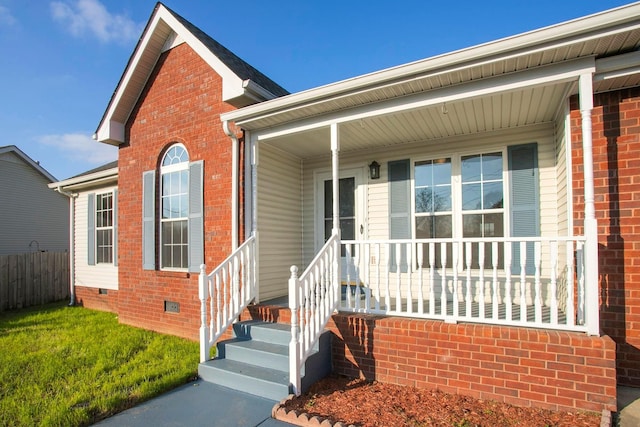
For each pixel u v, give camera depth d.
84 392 3.72
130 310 6.95
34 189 15.81
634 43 3.04
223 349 4.49
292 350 3.62
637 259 3.48
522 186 5.04
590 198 3.20
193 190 6.02
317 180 6.74
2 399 3.60
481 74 3.61
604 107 3.67
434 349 3.72
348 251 4.46
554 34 3.03
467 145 5.44
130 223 7.05
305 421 3.06
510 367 3.38
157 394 3.76
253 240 5.40
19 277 9.83
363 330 4.09
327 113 4.67
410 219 5.78
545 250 4.87
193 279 5.93
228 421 3.18
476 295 5.30
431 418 3.09
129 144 7.16
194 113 6.12
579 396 3.12
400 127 5.07
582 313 3.42
